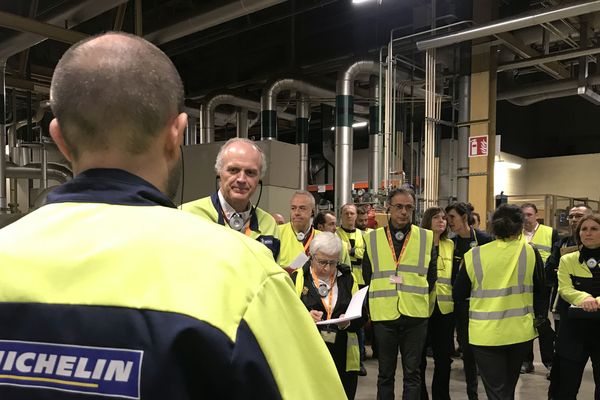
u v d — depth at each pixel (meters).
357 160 12.84
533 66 7.43
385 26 7.75
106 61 0.50
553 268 3.49
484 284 2.41
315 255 2.13
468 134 6.26
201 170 5.02
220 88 9.14
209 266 0.45
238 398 0.41
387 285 2.69
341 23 8.06
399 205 2.75
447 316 2.93
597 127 11.59
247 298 0.45
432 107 5.96
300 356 0.49
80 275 0.44
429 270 2.72
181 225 0.49
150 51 0.53
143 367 0.40
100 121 0.50
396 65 6.58
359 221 4.83
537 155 12.52
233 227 1.74
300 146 8.82
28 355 0.42
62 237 0.47
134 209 0.49
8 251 0.46
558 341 2.53
